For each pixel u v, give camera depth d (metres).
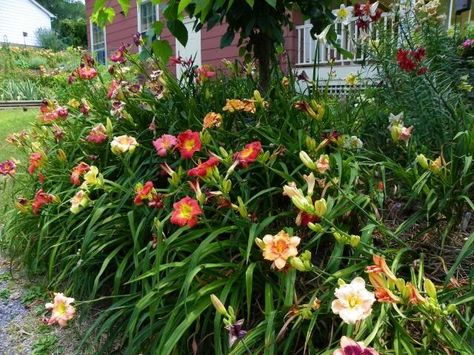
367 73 3.24
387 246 1.37
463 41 3.42
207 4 1.57
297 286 1.33
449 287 1.17
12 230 2.36
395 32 2.66
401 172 1.53
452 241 1.48
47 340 1.64
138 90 2.49
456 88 2.53
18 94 10.41
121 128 2.30
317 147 1.57
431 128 1.88
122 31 11.17
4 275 2.21
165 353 1.07
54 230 2.10
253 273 1.32
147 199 1.51
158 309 1.33
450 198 1.36
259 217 1.57
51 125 2.77
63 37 26.81
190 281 1.16
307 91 2.31
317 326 1.17
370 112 2.28
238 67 2.82
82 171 1.76
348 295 0.85
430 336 0.98
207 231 1.40
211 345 1.30
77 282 1.77
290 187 1.12
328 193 1.47
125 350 1.38
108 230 1.69
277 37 2.10
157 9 9.43
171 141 1.56
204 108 2.21
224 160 1.42
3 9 25.17
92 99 2.81
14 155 4.15
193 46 8.47
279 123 1.95
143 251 1.48
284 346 1.13
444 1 4.74
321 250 1.47
